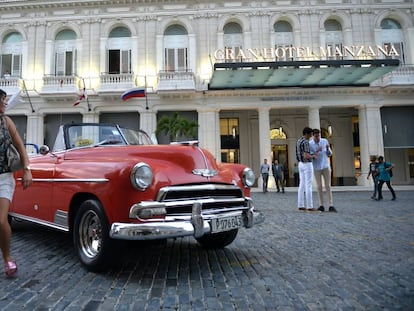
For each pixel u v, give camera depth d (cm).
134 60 1964
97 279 304
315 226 579
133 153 354
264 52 1845
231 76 1736
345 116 2203
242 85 1905
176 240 480
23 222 664
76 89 1883
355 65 1611
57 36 2023
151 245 447
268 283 293
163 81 1884
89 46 1966
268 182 1844
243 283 294
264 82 1864
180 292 271
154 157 343
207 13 1973
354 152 2189
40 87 1952
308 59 1859
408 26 1973
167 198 300
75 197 350
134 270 332
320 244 444
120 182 295
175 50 1989
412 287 279
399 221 627
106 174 309
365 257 376
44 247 442
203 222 304
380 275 312
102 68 1952
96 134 441
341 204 975
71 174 354
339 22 2006
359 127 2000
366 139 1925
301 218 673
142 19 1980
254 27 1964
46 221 395
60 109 1930
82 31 1986
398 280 297
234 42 1997
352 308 239
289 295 265
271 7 1972
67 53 2006
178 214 301
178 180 309
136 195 292
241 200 355
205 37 1966
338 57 1886
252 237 495
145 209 285
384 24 2011
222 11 1972
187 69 1950
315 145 779
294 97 1930
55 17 1992
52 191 386
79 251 338
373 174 1183
